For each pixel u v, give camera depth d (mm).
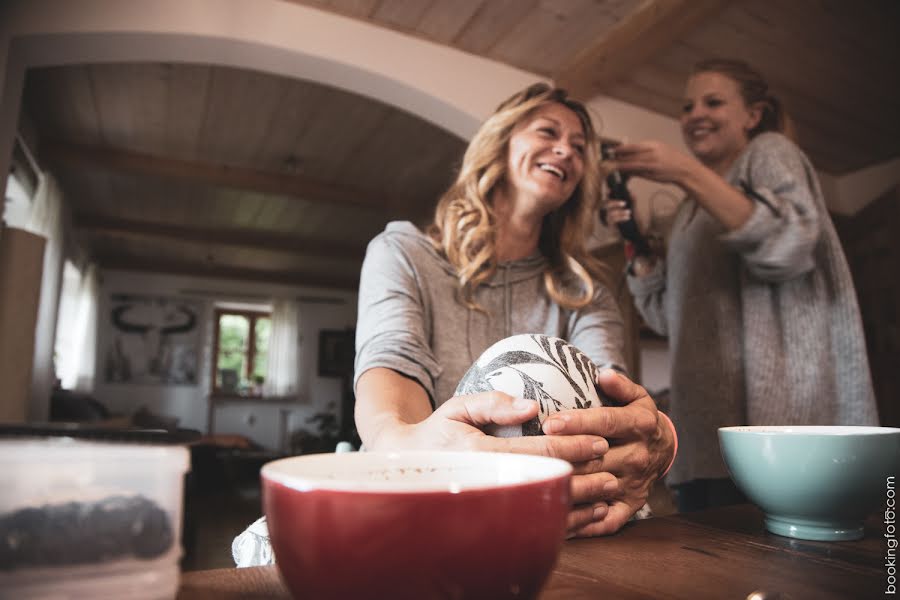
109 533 259
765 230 1121
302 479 256
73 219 5125
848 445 460
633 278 1540
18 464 248
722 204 1147
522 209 903
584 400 516
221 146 3865
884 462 465
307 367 7715
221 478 5309
